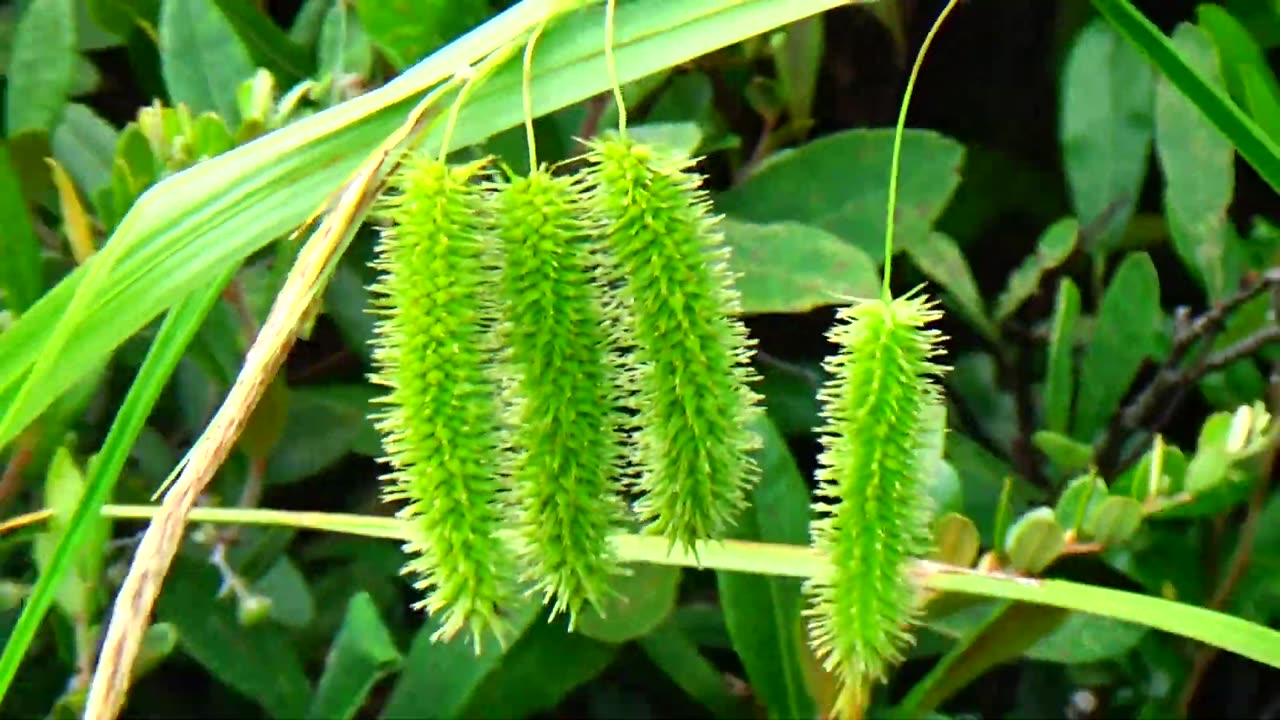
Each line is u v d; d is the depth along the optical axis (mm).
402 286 331
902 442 339
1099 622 405
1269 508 415
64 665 427
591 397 334
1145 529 405
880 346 338
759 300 416
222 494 434
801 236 418
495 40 341
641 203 332
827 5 346
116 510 387
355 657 407
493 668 406
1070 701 439
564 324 332
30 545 425
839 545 342
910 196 439
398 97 342
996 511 434
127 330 342
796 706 411
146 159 409
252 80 410
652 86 435
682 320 333
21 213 406
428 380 331
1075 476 438
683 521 337
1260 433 402
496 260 333
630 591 401
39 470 410
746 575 413
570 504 334
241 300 415
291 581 426
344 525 376
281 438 435
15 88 433
